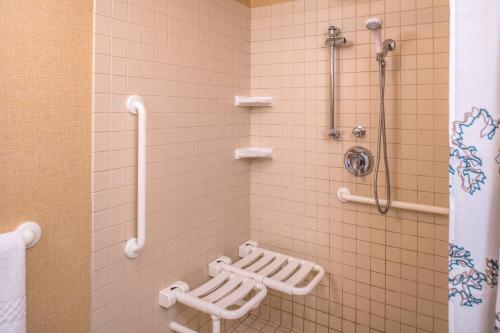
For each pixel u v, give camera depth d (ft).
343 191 5.43
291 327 6.22
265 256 5.80
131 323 4.12
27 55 3.01
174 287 4.66
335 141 5.49
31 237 3.05
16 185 2.99
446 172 4.65
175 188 4.69
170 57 4.50
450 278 2.24
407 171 4.92
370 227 5.32
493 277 2.11
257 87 6.19
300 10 5.66
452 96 2.15
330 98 5.29
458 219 2.19
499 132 2.06
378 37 4.51
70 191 3.42
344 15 5.26
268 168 6.22
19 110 2.98
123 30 3.84
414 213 4.95
